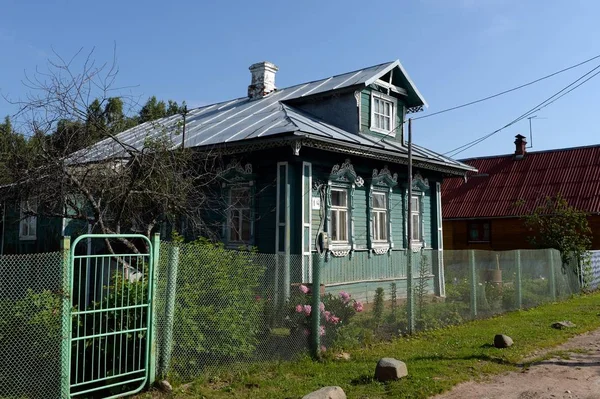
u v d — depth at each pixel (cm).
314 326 787
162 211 1018
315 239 1285
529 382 685
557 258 1617
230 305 703
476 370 734
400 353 825
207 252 693
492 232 2667
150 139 962
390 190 1555
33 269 522
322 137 1192
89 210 1084
